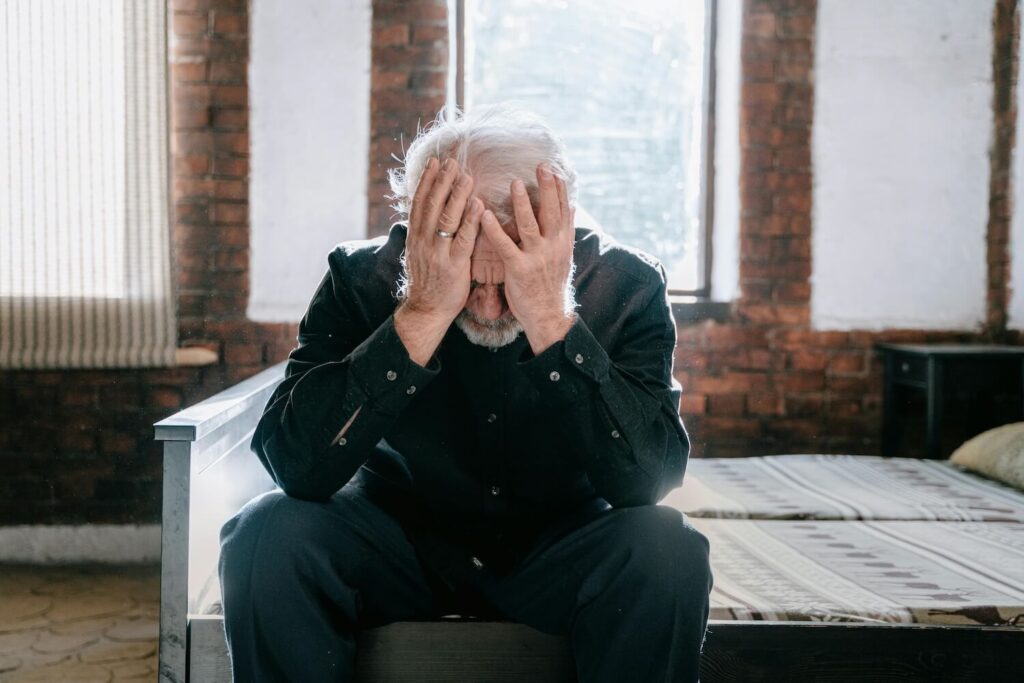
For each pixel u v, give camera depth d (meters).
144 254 3.05
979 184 3.30
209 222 3.14
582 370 1.23
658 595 1.19
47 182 3.01
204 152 3.12
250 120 3.12
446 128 1.32
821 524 2.13
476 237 1.23
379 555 1.33
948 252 3.30
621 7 3.37
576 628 1.27
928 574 1.70
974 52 3.27
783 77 3.24
